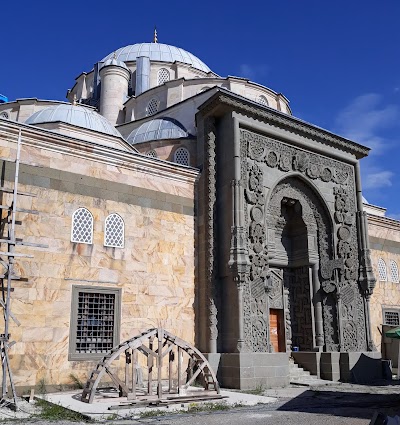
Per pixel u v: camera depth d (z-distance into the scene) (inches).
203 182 753.6
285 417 420.8
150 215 701.3
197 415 429.1
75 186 635.5
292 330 823.1
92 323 622.2
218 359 675.4
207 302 703.1
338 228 851.4
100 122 896.9
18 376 545.6
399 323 1048.2
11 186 578.9
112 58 1267.2
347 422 396.2
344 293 821.9
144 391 556.1
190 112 954.1
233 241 696.4
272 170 779.4
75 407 449.7
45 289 584.4
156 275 687.1
